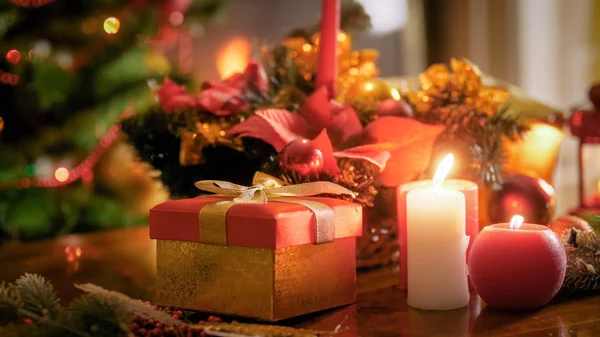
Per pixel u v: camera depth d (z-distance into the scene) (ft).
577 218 3.87
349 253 3.45
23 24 6.23
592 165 9.19
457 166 3.85
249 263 3.23
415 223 3.39
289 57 4.22
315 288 3.33
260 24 9.52
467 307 3.41
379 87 4.22
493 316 3.30
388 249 3.99
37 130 6.48
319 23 4.40
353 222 3.41
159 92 4.02
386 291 3.63
